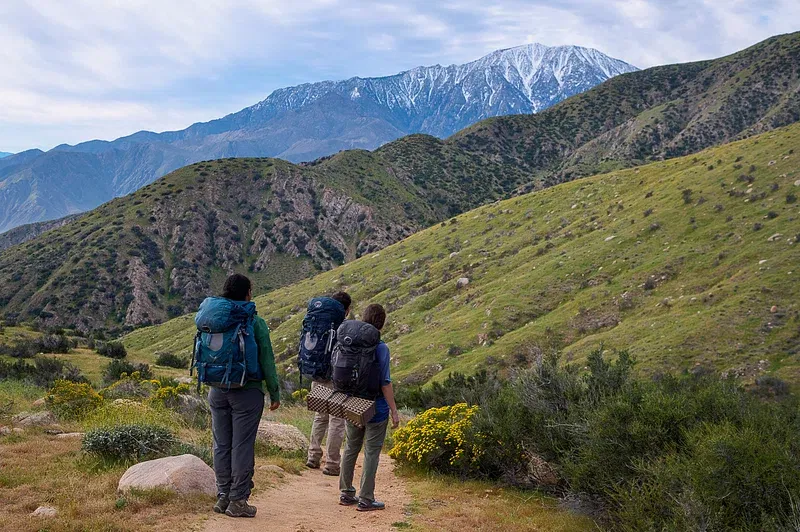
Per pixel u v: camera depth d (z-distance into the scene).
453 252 98.56
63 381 12.98
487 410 9.95
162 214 183.12
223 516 5.87
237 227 189.00
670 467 5.75
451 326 68.94
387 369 6.75
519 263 82.75
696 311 52.75
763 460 5.28
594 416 7.45
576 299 64.81
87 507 5.55
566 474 7.70
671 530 5.22
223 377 5.69
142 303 151.00
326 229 195.12
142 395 19.22
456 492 8.45
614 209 86.19
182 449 8.36
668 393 7.91
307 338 7.33
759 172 73.25
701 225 68.88
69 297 145.88
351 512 6.86
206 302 5.88
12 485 6.27
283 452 10.40
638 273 64.44
